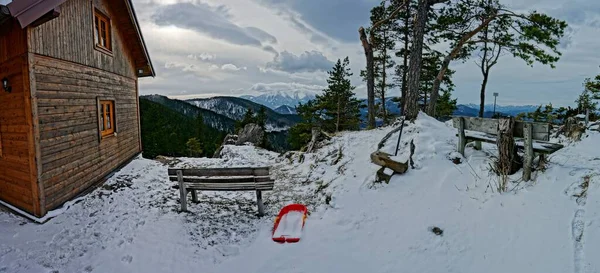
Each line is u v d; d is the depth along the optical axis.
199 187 5.34
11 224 4.98
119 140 9.05
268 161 11.01
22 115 5.16
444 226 3.87
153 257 3.88
